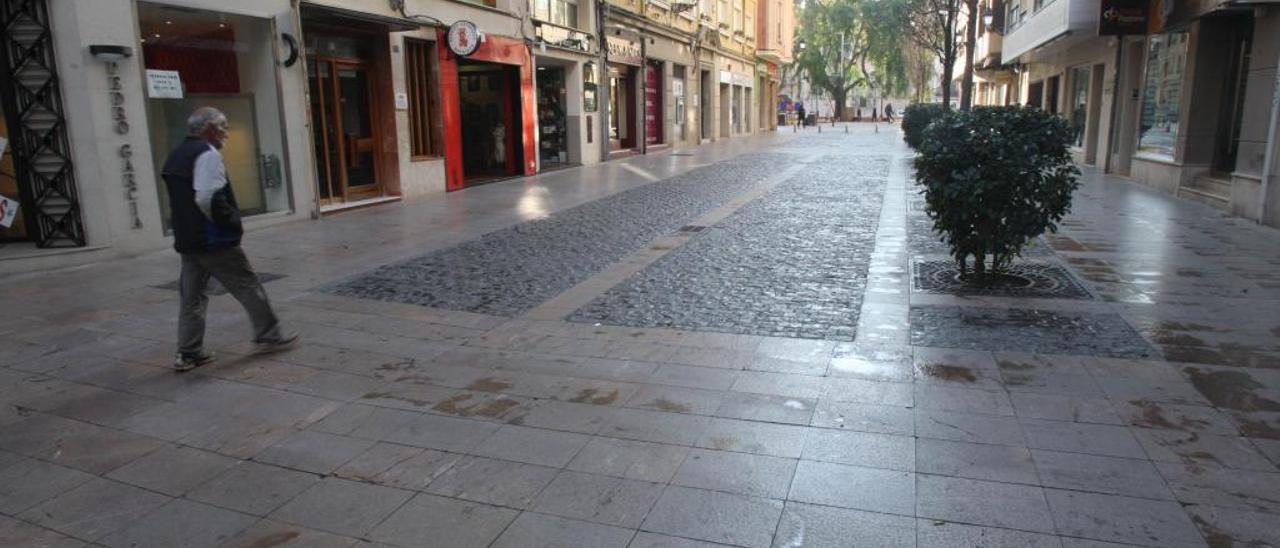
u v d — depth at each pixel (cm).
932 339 550
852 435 399
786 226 1054
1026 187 662
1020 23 2109
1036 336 550
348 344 571
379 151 1337
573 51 1961
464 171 1838
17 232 880
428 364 524
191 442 412
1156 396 439
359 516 336
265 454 396
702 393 460
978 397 443
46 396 477
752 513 328
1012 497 334
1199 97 1264
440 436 411
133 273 808
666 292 705
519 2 1692
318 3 1136
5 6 816
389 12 1277
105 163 854
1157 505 325
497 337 582
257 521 335
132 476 376
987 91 4025
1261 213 1005
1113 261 796
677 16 2755
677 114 2852
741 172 1855
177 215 504
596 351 543
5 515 344
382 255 898
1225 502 327
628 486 354
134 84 877
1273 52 1003
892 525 316
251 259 880
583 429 415
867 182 1598
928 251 866
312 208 1152
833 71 6438
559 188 1548
